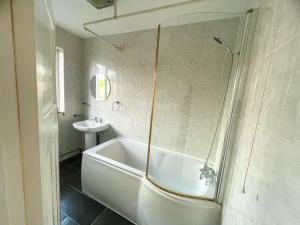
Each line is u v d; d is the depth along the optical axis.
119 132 2.56
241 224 0.74
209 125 1.81
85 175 1.84
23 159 0.42
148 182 1.45
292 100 0.42
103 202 1.76
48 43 0.67
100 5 1.50
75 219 1.56
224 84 1.66
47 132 0.62
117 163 1.67
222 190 1.23
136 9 1.61
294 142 0.39
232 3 1.39
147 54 2.12
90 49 2.61
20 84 0.39
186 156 1.93
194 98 1.86
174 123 2.01
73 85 2.64
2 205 0.41
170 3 1.47
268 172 0.52
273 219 0.46
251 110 0.80
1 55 0.36
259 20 0.91
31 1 0.36
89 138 2.58
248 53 1.01
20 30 0.37
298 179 0.36
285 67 0.49
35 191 0.44
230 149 1.14
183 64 1.85
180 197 1.30
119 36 2.29
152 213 1.38
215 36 1.63
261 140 0.62
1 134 0.39
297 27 0.44
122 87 2.41
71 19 1.93
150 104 2.21
